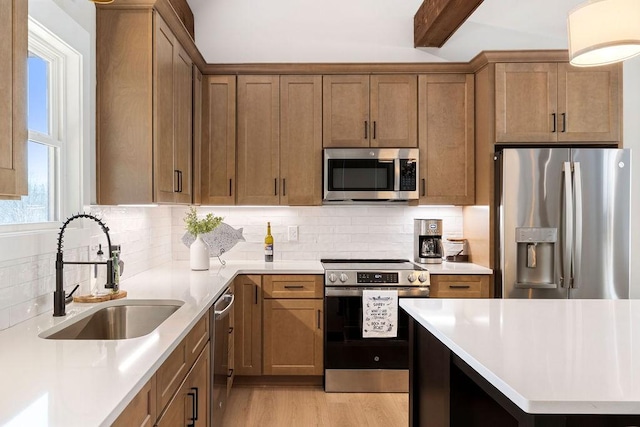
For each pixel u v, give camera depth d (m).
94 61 2.48
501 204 3.40
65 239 2.18
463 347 1.43
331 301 3.47
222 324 2.79
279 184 3.78
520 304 2.10
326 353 3.47
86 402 1.04
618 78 3.55
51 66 2.29
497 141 3.53
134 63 2.50
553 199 3.36
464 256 3.94
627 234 3.36
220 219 3.51
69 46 2.21
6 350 1.45
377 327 3.45
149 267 3.51
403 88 3.81
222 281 2.91
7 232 1.89
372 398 3.37
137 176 2.52
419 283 3.46
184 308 2.09
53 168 2.28
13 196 1.25
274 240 4.12
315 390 3.52
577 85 3.54
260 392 3.46
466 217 4.04
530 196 3.37
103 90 2.50
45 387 1.13
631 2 1.59
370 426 2.89
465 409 1.70
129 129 2.51
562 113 3.54
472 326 1.70
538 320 1.79
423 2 3.77
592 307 2.04
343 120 3.79
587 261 3.36
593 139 3.54
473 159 3.80
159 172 2.56
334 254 4.12
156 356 1.38
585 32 1.66
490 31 4.09
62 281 1.97
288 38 4.07
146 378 1.25
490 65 3.55
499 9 4.08
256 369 3.50
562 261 3.36
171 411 1.62
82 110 2.37
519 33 4.08
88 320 2.06
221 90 3.76
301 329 3.51
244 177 3.78
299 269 3.52
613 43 1.60
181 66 3.06
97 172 2.52
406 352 3.48
